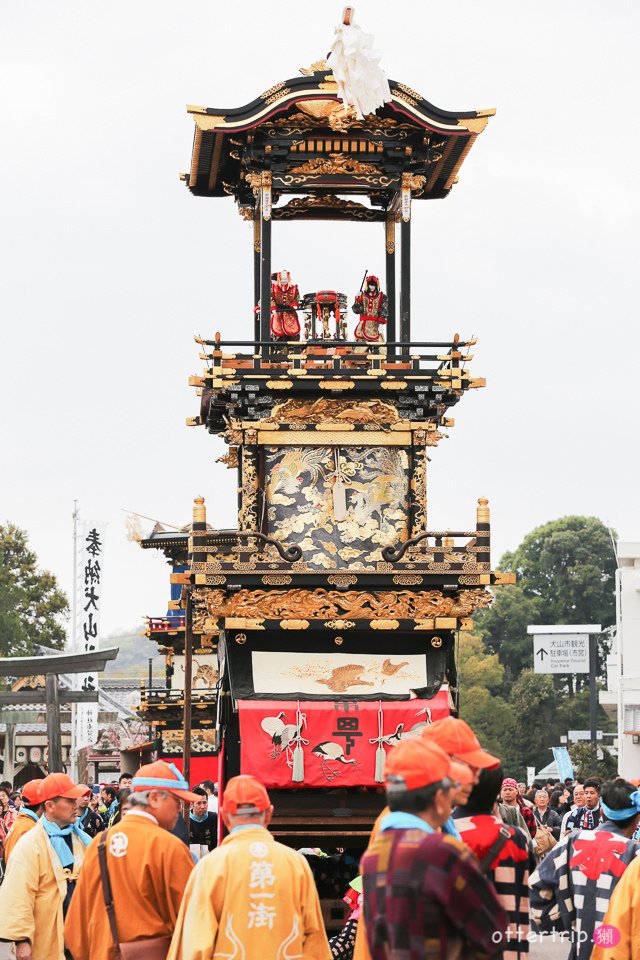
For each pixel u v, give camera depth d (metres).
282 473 48.44
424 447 48.91
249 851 22.67
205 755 94.00
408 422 48.59
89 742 124.00
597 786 42.78
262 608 44.16
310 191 54.28
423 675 44.56
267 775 41.66
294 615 44.22
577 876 25.47
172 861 25.56
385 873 16.69
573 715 197.75
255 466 48.41
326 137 50.78
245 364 47.84
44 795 30.92
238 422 48.22
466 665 194.50
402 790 17.28
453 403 49.38
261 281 50.59
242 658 44.44
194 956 22.14
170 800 26.22
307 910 22.94
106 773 132.00
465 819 22.05
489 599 44.62
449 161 54.22
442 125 50.25
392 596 44.56
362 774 41.88
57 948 30.44
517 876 21.86
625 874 23.67
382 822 17.58
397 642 45.16
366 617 44.34
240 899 22.33
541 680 198.38
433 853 16.53
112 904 25.52
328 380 47.47
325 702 42.50
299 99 49.22
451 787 17.59
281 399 48.16
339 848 46.50
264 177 50.69
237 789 23.23
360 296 52.16
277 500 48.25
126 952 25.33
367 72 47.88
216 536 44.22
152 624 96.75
